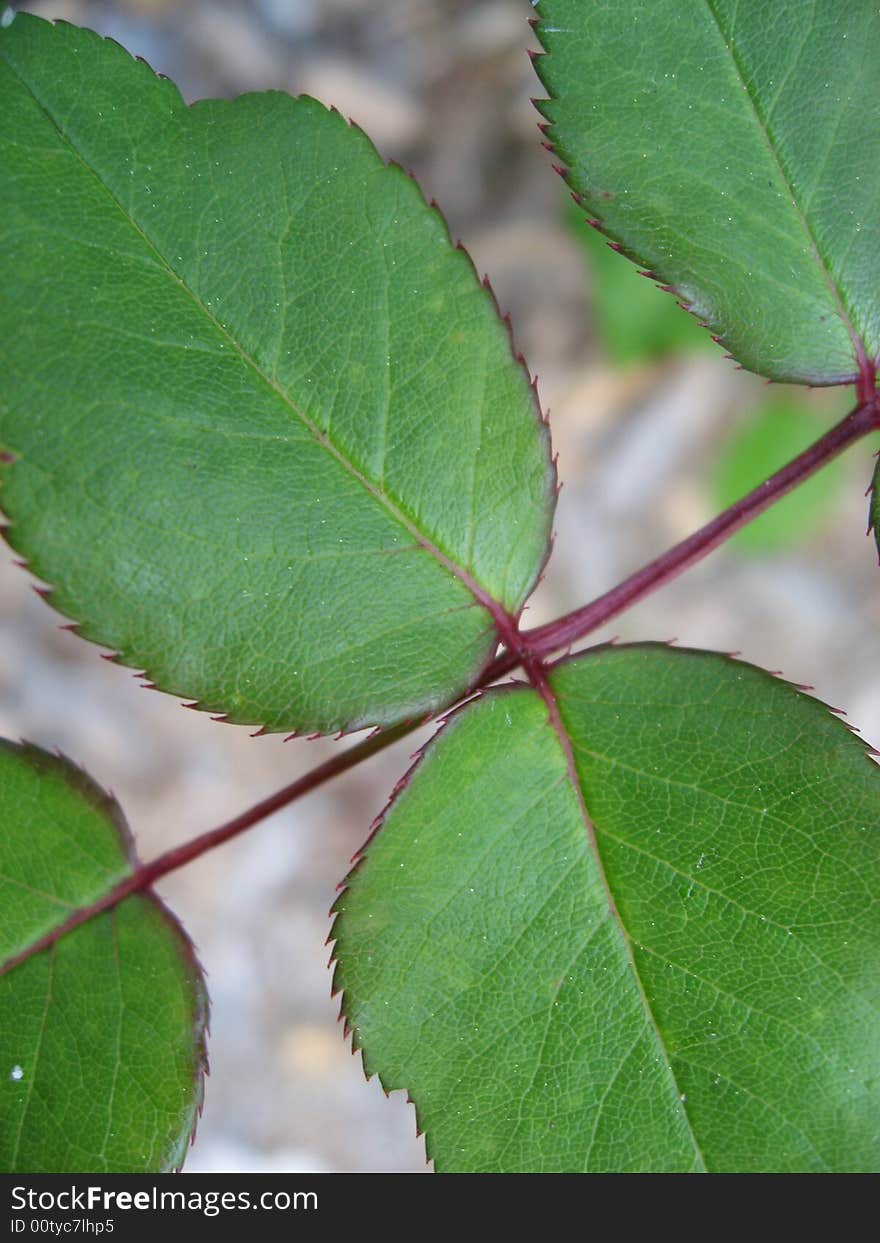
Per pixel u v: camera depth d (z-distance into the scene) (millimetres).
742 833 149
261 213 147
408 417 150
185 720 319
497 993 149
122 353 146
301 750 318
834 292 154
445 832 150
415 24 324
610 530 323
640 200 152
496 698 151
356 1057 314
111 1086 152
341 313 148
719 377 317
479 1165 148
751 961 148
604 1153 148
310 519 149
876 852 148
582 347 323
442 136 322
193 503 147
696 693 150
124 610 146
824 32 152
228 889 317
